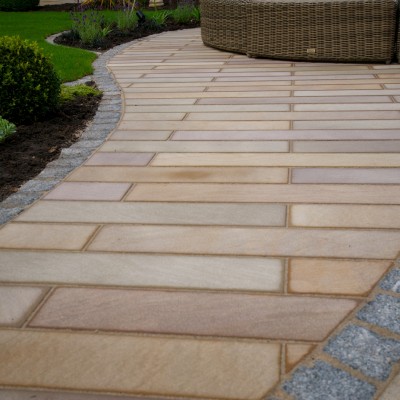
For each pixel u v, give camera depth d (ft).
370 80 16.70
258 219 8.09
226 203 8.68
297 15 19.54
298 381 4.92
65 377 5.10
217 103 14.70
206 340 5.53
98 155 11.12
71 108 14.67
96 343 5.55
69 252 7.38
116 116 13.89
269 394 4.80
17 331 5.78
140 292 6.41
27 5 45.68
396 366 5.05
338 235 7.54
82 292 6.46
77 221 8.27
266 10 20.16
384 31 18.66
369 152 10.62
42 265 7.07
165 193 9.14
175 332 5.67
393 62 19.36
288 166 10.10
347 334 5.53
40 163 10.79
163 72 19.11
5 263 7.14
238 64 20.15
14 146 11.82
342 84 16.33
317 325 5.69
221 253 7.21
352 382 4.88
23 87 13.02
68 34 27.71
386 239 7.38
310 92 15.49
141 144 11.70
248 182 9.46
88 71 19.36
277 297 6.21
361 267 6.74
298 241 7.42
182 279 6.64
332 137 11.59
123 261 7.11
